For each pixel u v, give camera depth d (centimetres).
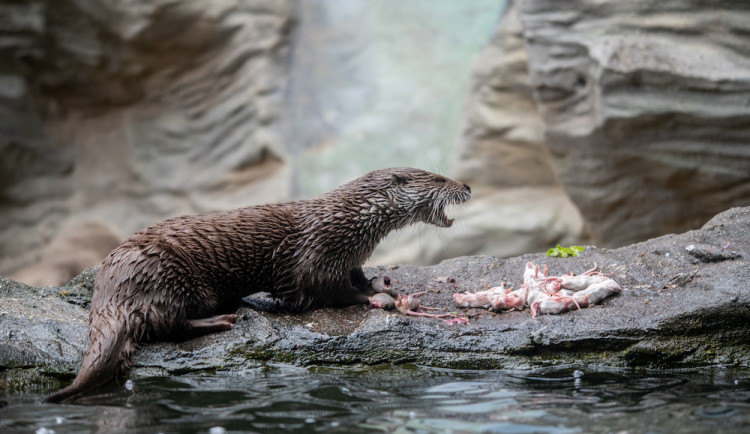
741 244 808
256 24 2275
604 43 1399
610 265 816
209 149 2298
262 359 680
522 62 1802
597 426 512
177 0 2117
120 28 2128
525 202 1880
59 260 2228
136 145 2316
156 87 2291
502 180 1916
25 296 783
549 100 1554
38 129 2261
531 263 817
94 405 576
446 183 806
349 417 540
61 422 536
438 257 1942
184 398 591
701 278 742
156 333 677
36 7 2091
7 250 2248
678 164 1426
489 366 681
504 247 1872
